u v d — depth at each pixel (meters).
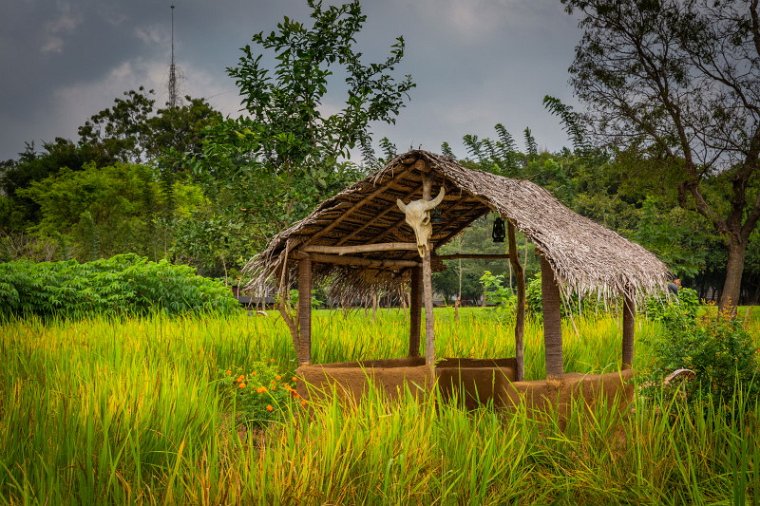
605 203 25.23
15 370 7.78
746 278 41.34
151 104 67.38
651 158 18.48
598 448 5.62
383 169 7.38
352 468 4.87
